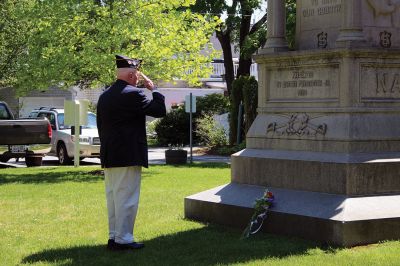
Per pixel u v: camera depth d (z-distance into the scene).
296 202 7.76
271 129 8.84
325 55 8.19
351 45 7.92
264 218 7.76
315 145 8.20
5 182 14.79
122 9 17.14
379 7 8.41
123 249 7.20
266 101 9.12
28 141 19.55
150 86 7.35
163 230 8.20
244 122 26.55
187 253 6.97
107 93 7.14
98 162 23.16
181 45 17.64
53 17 16.86
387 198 7.61
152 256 6.89
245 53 30.56
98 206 10.48
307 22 9.05
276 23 9.23
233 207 8.27
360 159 7.70
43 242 7.72
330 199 7.58
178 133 32.22
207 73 18.28
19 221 9.13
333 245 7.01
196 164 20.59
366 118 8.02
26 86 17.48
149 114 7.18
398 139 8.09
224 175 16.02
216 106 32.34
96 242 7.69
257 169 8.68
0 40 28.64
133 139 7.05
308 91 8.52
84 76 18.50
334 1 8.64
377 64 8.10
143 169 18.17
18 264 6.69
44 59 16.83
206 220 8.70
